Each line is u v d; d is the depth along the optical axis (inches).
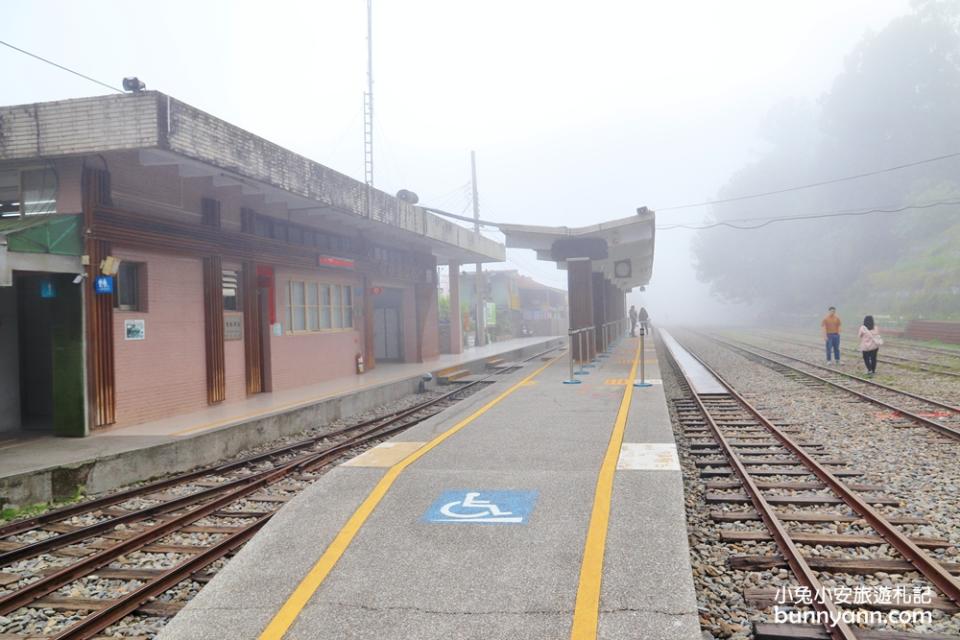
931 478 297.3
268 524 217.9
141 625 180.5
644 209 722.8
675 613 157.9
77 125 356.5
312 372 637.3
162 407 438.0
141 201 424.8
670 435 327.3
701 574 199.6
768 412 495.5
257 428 433.4
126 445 351.6
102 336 388.2
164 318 442.3
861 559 204.8
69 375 377.7
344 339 705.0
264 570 187.3
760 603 179.3
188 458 374.3
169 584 201.8
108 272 385.1
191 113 373.4
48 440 368.5
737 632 165.9
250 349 536.7
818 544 222.1
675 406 535.2
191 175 435.8
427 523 214.4
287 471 343.6
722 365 916.6
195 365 471.2
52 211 380.8
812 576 184.4
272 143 460.4
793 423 444.1
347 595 172.6
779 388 633.0
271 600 171.6
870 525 237.6
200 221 478.9
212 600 172.9
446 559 189.5
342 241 701.3
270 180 458.0
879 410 475.8
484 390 536.1
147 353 426.3
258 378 549.0
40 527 269.6
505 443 318.7
